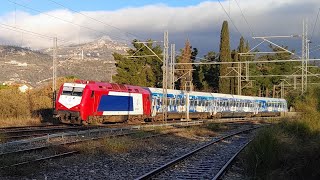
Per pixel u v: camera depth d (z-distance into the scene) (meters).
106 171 14.50
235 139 29.88
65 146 18.83
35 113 41.88
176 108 47.53
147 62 75.19
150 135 27.48
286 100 80.44
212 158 18.75
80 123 32.62
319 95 25.48
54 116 33.34
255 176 13.91
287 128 22.84
